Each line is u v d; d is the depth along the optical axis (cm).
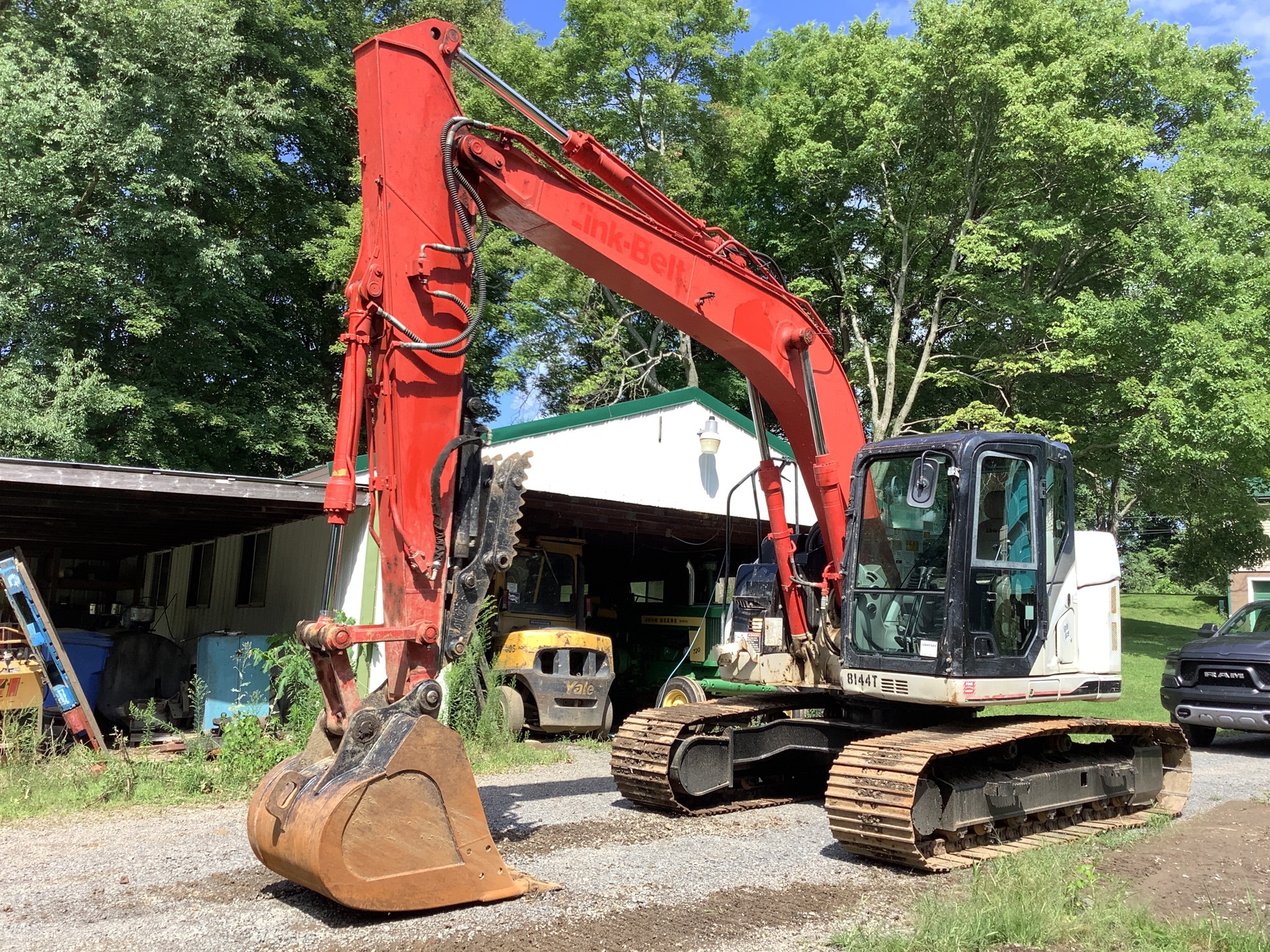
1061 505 785
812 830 731
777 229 2831
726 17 2673
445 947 455
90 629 1820
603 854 639
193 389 2472
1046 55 2320
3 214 1948
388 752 499
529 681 1184
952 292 2548
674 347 3134
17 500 1145
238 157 2180
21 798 795
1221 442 1939
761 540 945
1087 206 2320
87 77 2077
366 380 582
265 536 1480
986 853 648
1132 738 838
